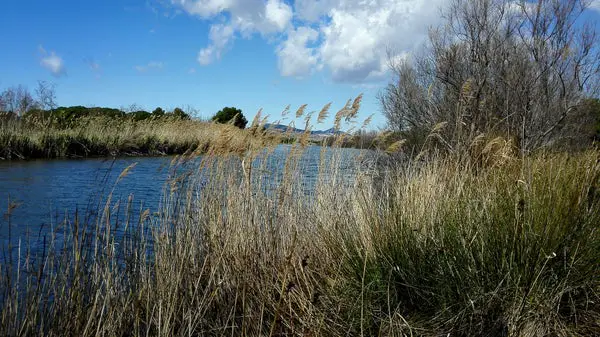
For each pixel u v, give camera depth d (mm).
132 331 3924
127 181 14891
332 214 5926
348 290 4695
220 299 4660
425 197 5473
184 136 27375
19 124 21641
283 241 5340
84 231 4172
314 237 5758
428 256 4574
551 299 3889
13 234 7758
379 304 4438
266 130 6332
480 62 15703
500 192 5199
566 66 14891
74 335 3471
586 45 15141
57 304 3551
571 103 14891
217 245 5051
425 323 4160
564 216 4352
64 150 22016
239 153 5867
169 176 6059
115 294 3986
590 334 3871
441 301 4227
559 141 14516
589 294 4156
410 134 17969
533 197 4617
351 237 5203
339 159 6844
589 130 15852
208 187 5973
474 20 16328
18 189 12648
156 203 11039
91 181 14516
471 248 4402
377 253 4758
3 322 3156
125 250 4660
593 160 5387
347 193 6258
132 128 25781
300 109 6285
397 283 4445
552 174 5270
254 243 5207
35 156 21266
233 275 4793
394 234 4789
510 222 4473
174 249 4879
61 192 12391
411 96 18500
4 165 18078
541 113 14695
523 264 4129
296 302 4520
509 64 15461
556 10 15070
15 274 4570
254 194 6102
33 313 3383
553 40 15273
